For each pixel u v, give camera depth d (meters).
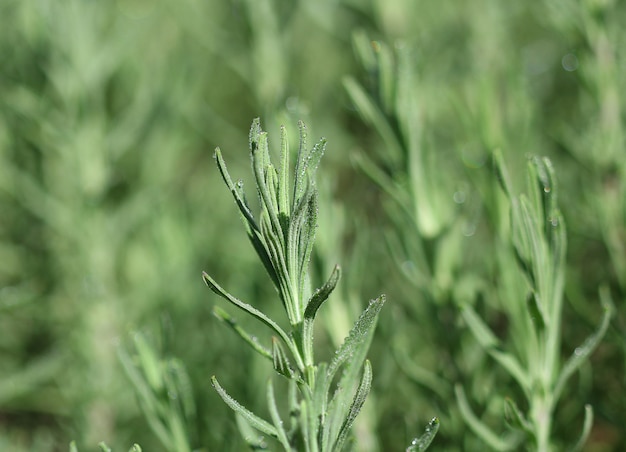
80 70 0.74
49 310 0.78
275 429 0.40
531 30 1.06
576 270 0.63
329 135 0.94
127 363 0.47
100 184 0.75
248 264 0.74
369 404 0.50
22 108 0.75
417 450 0.41
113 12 0.95
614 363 0.58
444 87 0.83
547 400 0.46
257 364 0.56
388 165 0.53
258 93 0.82
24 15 0.75
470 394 0.52
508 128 0.57
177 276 0.71
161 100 0.79
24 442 0.77
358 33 0.90
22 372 0.72
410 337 0.68
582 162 0.59
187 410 0.47
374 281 0.70
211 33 0.85
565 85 0.96
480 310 0.52
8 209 0.84
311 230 0.39
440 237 0.52
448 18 0.98
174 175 0.97
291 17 0.82
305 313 0.40
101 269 0.73
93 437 0.67
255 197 0.85
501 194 0.51
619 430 0.59
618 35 0.63
